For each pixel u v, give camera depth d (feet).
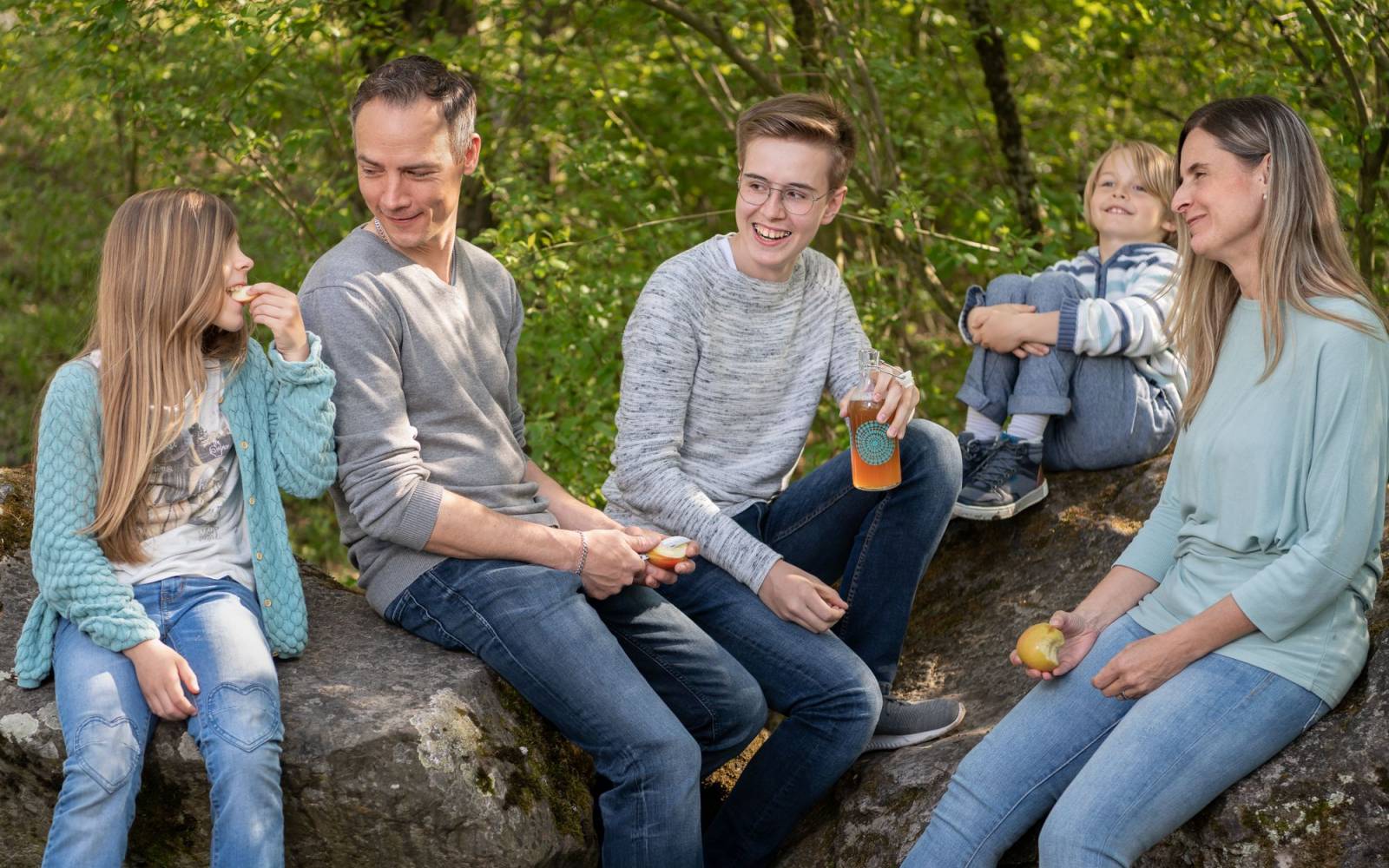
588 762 8.49
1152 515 8.20
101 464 7.38
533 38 18.03
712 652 8.34
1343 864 6.77
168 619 7.34
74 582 7.11
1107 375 10.53
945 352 17.84
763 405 9.24
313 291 7.97
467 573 8.07
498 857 7.51
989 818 7.32
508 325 9.04
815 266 9.53
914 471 8.92
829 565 9.44
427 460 8.23
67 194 23.34
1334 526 6.73
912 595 9.16
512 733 7.96
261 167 16.56
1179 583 7.55
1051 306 10.42
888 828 8.29
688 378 8.92
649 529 9.18
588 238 16.11
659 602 8.49
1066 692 7.52
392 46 17.46
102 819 6.75
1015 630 10.11
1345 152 13.76
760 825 8.61
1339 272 7.14
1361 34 13.50
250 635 7.39
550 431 14.17
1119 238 10.96
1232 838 7.00
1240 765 6.93
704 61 18.76
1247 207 7.27
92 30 14.62
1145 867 7.35
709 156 20.68
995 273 15.43
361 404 7.84
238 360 7.86
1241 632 6.98
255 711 7.07
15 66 16.65
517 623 7.86
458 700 7.75
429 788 7.32
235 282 7.67
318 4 14.96
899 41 18.52
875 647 9.14
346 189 16.79
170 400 7.42
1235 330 7.54
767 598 8.54
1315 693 6.99
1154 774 6.82
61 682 7.09
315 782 7.27
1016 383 10.67
